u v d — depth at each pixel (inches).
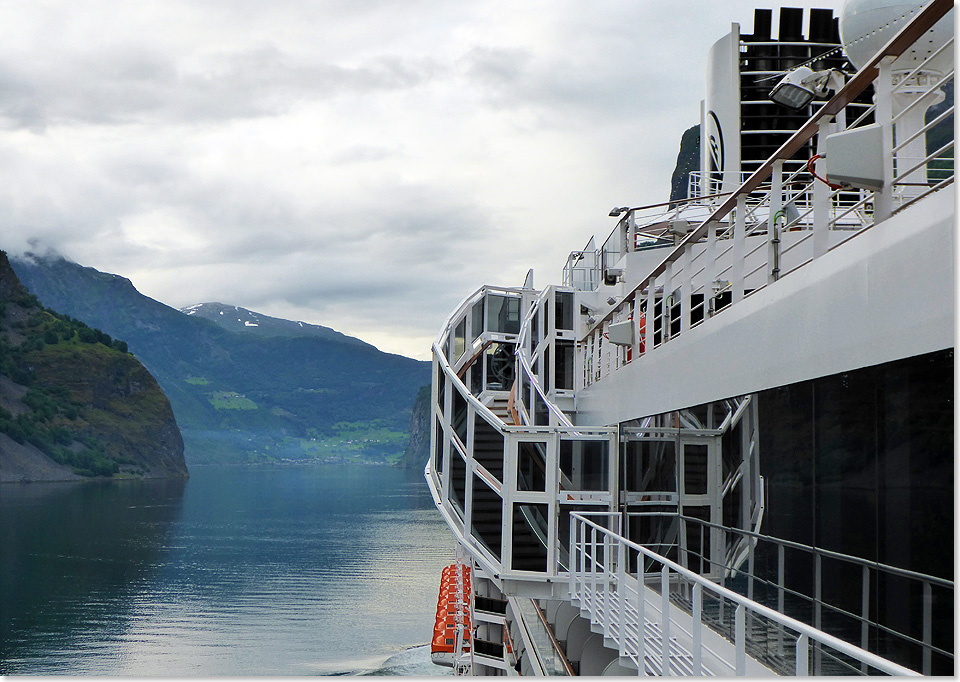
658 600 418.9
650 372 451.8
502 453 609.6
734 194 338.6
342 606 3491.6
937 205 189.6
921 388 195.2
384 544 5290.4
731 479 328.5
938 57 417.4
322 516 7165.4
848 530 233.0
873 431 217.9
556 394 820.0
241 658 2662.4
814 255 262.8
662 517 423.5
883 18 432.8
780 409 280.2
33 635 3078.2
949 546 184.5
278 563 4594.0
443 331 772.6
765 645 294.2
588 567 503.5
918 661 198.7
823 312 247.1
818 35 1002.1
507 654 793.6
